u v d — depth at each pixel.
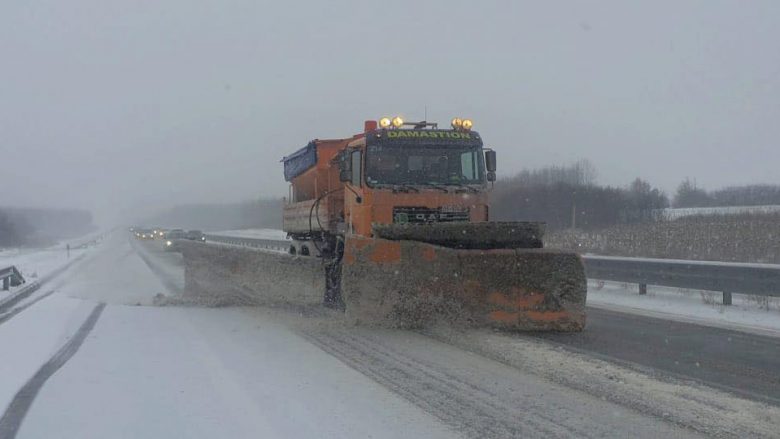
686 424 5.72
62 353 8.82
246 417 5.95
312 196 16.70
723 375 7.48
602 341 9.51
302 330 10.45
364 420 5.83
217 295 15.80
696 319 12.06
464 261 10.10
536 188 43.41
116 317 12.34
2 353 8.82
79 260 37.31
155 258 37.62
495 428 5.61
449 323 10.08
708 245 27.17
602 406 6.24
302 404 6.32
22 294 18.73
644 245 28.69
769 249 25.03
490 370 7.63
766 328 11.00
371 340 9.40
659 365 7.97
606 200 43.56
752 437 5.41
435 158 12.59
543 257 10.19
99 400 6.53
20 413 6.13
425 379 7.24
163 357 8.52
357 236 10.40
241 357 8.47
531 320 10.09
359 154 12.38
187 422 5.83
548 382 7.11
